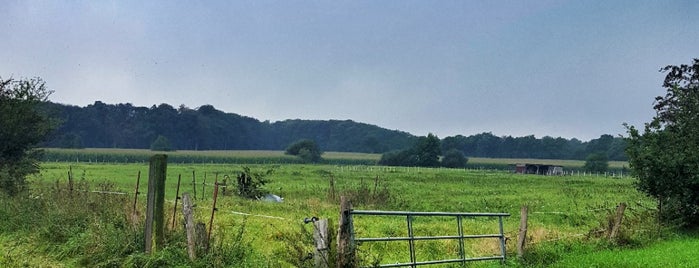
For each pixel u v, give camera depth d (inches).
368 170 3892.7
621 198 1624.0
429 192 1779.0
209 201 1197.1
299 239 496.1
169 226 581.6
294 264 455.5
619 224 786.8
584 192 1882.4
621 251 715.4
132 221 569.6
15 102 1066.7
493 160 7800.2
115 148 7066.9
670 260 636.1
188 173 2603.3
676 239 871.1
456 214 539.8
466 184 2289.6
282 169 3395.7
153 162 510.0
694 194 951.0
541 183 2504.9
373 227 845.8
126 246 528.7
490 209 1274.6
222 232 576.4
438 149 5787.4
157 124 7667.3
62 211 649.0
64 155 4306.1
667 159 946.7
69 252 560.4
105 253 532.1
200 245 500.1
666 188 959.0
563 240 734.5
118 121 7662.4
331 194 1378.0
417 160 5772.6
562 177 3440.0
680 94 1046.4
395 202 1290.6
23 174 1005.2
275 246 636.1
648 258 648.4
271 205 1135.6
